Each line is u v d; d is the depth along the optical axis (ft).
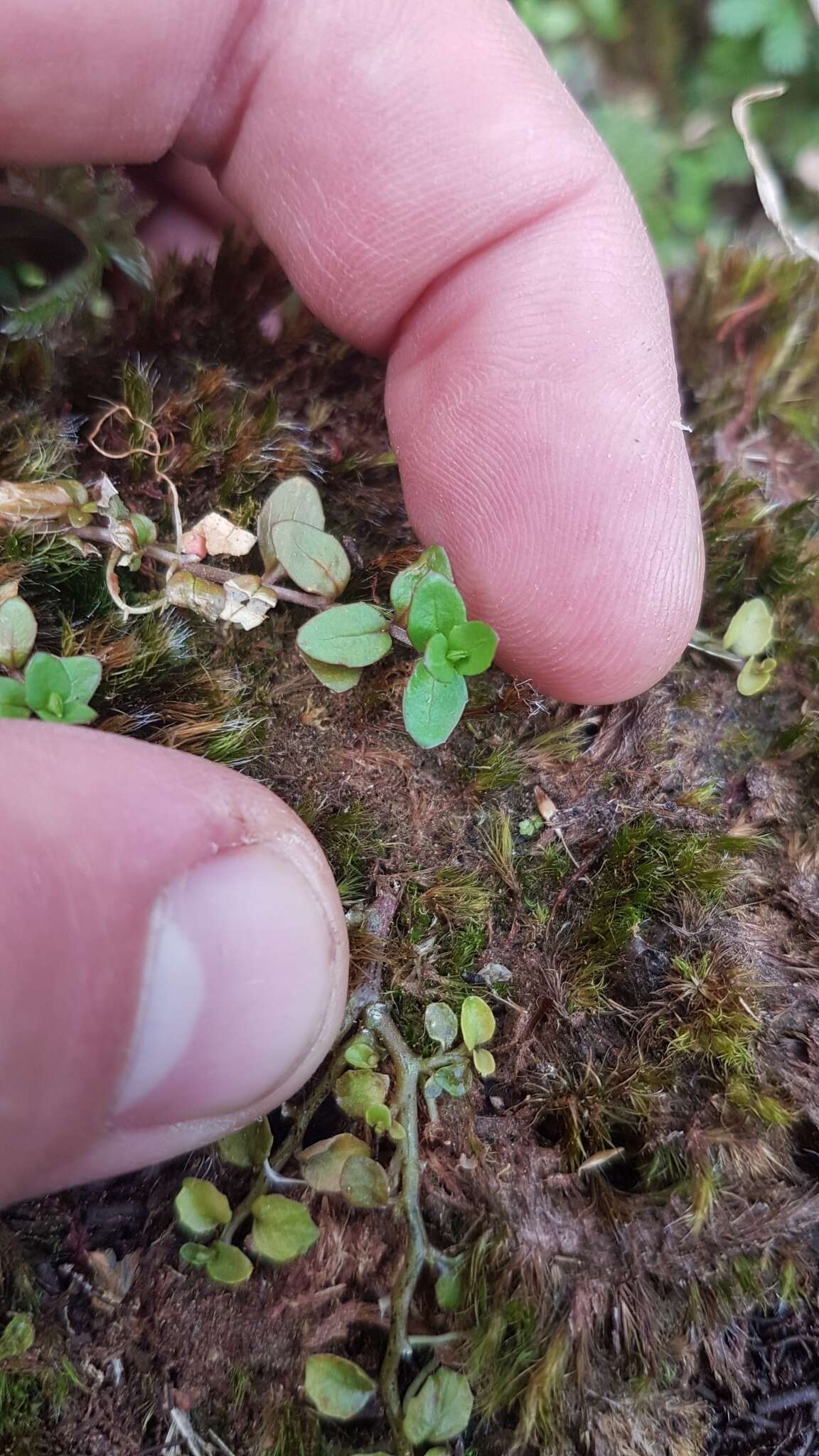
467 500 0.18
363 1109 0.15
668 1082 0.16
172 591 0.16
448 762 0.17
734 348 0.22
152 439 0.17
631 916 0.16
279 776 0.16
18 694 0.15
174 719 0.16
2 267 0.17
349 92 0.17
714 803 0.18
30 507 0.15
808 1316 0.15
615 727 0.18
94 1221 0.15
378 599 0.17
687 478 0.18
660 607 0.17
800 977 0.16
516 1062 0.16
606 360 0.17
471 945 0.16
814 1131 0.16
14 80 0.17
